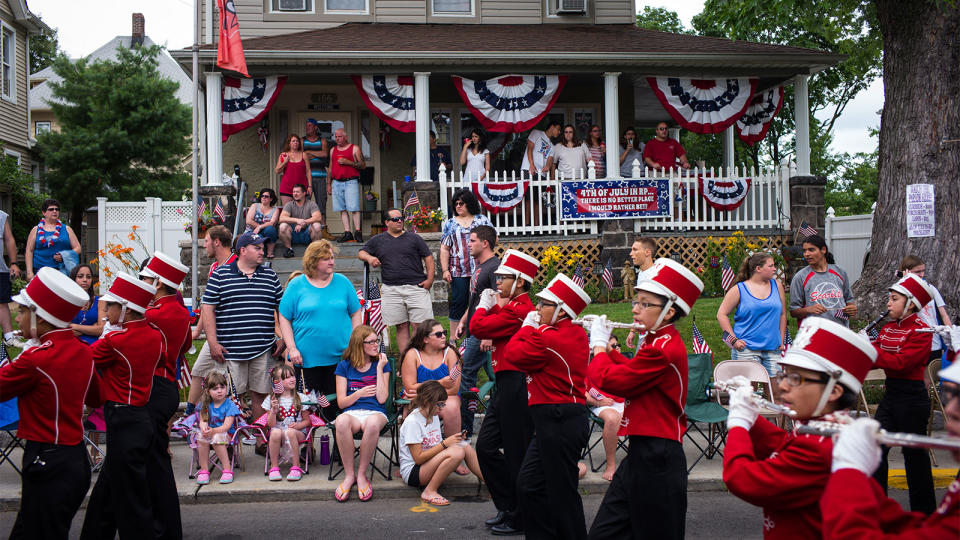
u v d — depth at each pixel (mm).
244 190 16266
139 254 15617
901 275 8617
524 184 15328
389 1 18422
